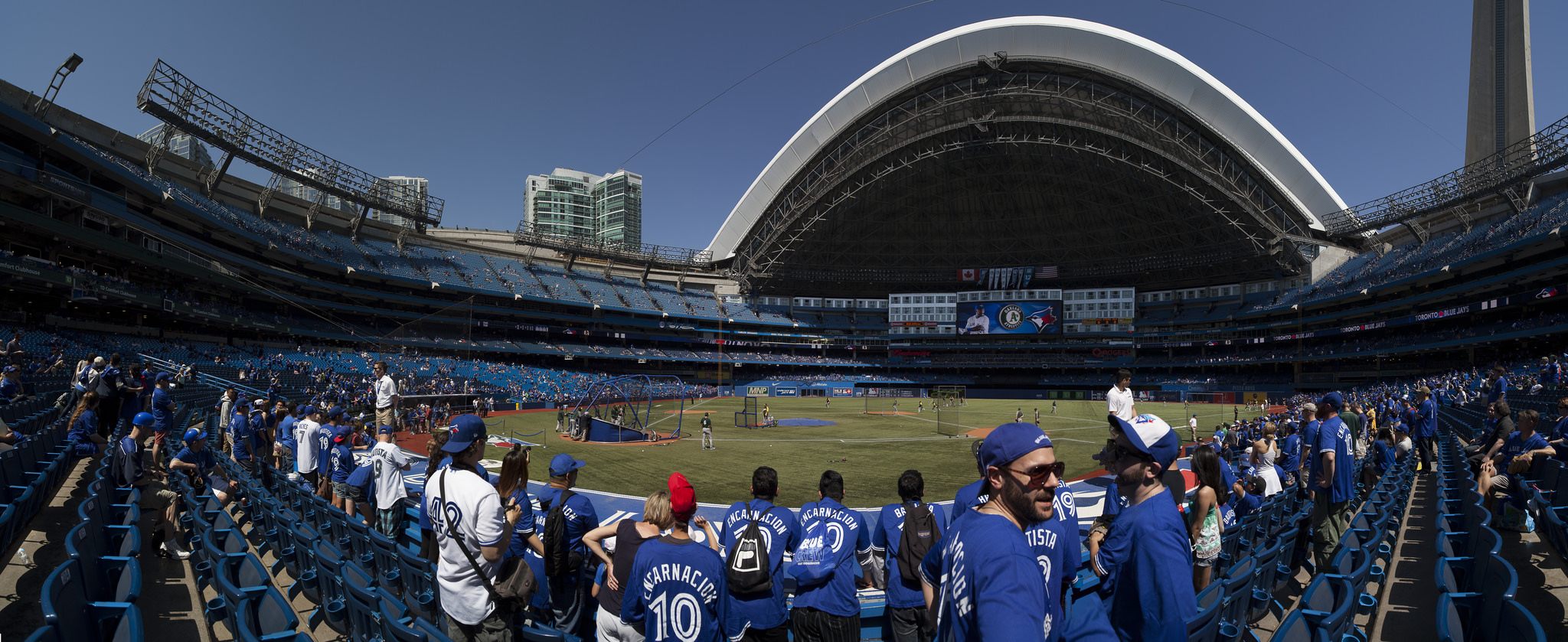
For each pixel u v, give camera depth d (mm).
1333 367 82938
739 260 107500
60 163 41000
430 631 4824
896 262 111750
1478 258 57906
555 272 99375
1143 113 75438
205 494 11609
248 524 12047
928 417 59469
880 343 112312
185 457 11547
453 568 5227
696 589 4828
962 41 75562
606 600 5711
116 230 43344
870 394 105125
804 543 6523
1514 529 9906
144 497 12484
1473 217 68750
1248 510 9859
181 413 22766
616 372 101312
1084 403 84250
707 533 6738
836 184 89812
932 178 95062
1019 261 108062
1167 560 3340
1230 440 26297
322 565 6906
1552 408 23438
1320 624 4832
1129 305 98062
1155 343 96750
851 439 38375
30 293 40750
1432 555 9781
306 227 70750
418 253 83000
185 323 54719
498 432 41031
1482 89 71750
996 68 75062
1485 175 62438
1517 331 56438
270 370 48719
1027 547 2684
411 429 39594
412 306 79625
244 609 4859
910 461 28688
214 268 51594
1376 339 76500
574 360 97312
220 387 37375
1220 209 80625
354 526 8977
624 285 105438
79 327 44062
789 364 110625
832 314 118312
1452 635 4980
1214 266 96438
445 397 52406
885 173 89625
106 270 46219
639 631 5348
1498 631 4910
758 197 98125
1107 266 103438
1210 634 4992
